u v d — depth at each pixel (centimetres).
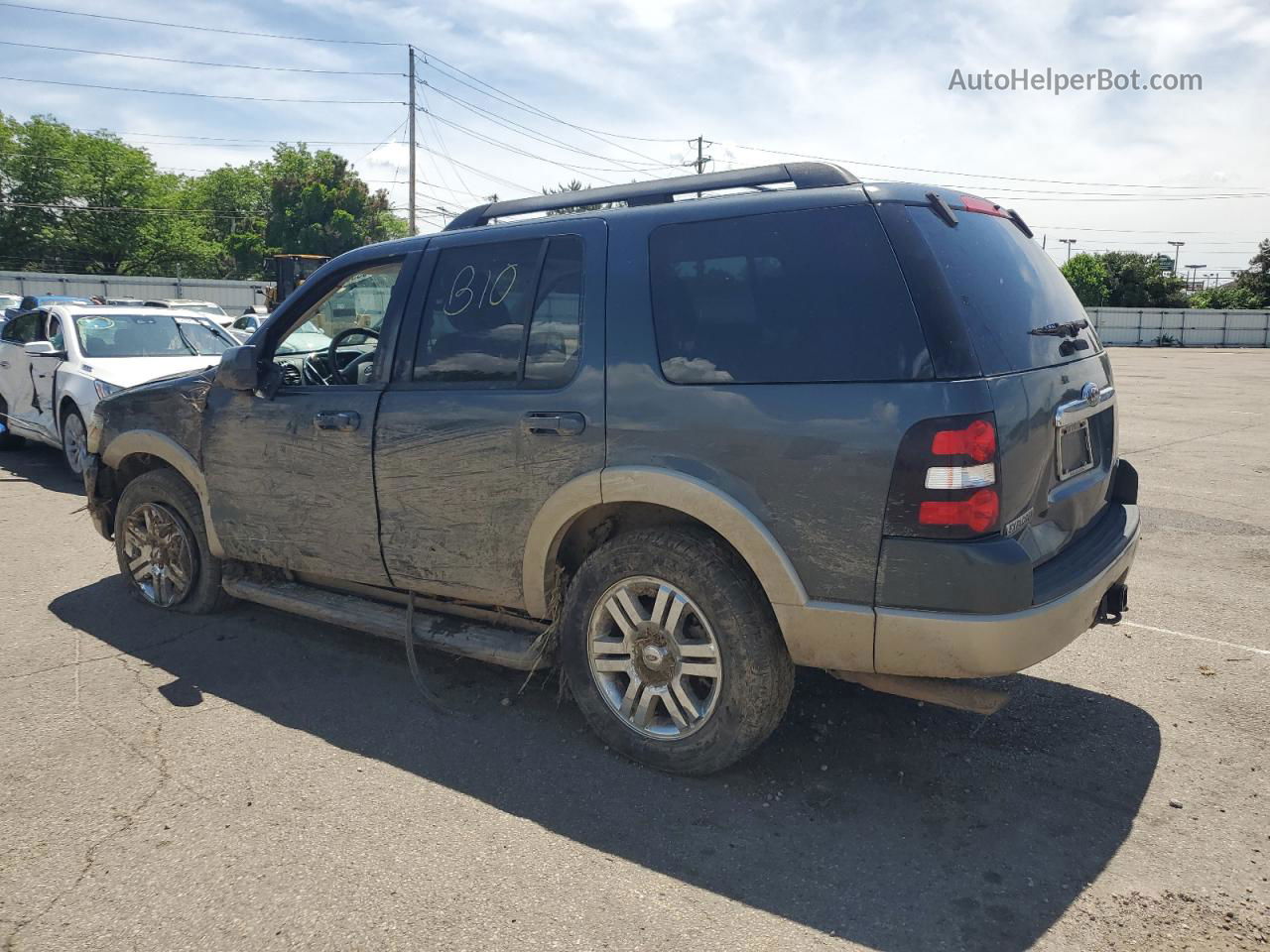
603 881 261
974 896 254
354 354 471
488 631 371
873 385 270
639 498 305
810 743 341
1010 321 291
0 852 275
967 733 350
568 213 352
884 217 282
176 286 4700
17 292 4325
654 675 317
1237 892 254
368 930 240
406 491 365
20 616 483
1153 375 2461
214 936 238
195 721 363
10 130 5706
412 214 4347
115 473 509
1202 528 676
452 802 303
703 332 301
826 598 279
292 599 423
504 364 342
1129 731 353
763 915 246
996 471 263
